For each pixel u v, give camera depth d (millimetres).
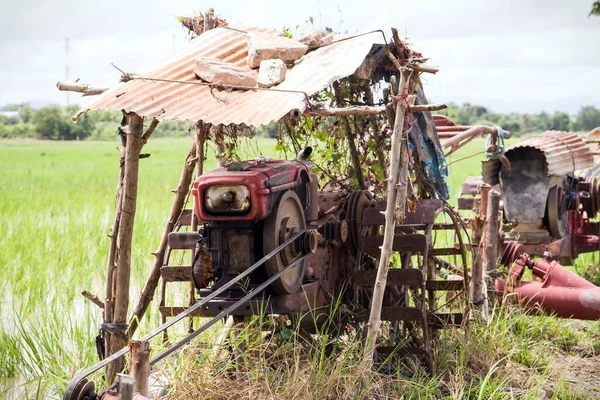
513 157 10094
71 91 7055
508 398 6457
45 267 10453
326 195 7414
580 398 6629
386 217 6270
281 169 6293
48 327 8062
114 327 6473
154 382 6547
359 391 6133
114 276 6691
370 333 6305
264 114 5801
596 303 8070
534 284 8500
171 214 7508
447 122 10188
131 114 6398
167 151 55594
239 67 6758
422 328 7176
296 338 6648
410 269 6789
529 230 10188
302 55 7012
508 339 7664
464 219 8883
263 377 6250
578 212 11188
